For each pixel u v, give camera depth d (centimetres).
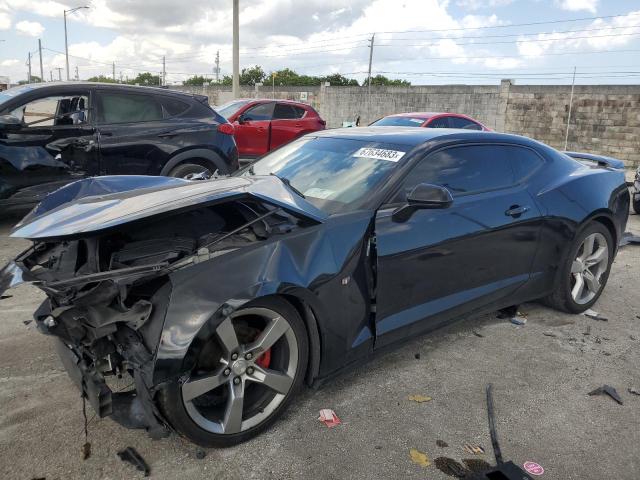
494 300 379
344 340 288
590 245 436
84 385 240
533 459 255
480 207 351
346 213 296
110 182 341
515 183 386
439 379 328
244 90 3041
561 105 2019
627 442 271
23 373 318
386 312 308
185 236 289
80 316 234
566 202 406
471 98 2269
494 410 296
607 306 464
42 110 602
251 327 264
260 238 266
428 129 388
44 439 258
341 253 282
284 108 1268
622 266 590
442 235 327
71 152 614
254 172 383
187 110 705
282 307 259
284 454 253
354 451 257
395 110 2514
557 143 2048
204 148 706
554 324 420
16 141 583
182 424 234
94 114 632
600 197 427
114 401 240
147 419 233
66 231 241
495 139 385
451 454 257
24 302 425
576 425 284
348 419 282
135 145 652
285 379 265
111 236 278
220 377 243
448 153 351
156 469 240
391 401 301
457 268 342
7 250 564
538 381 329
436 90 2352
